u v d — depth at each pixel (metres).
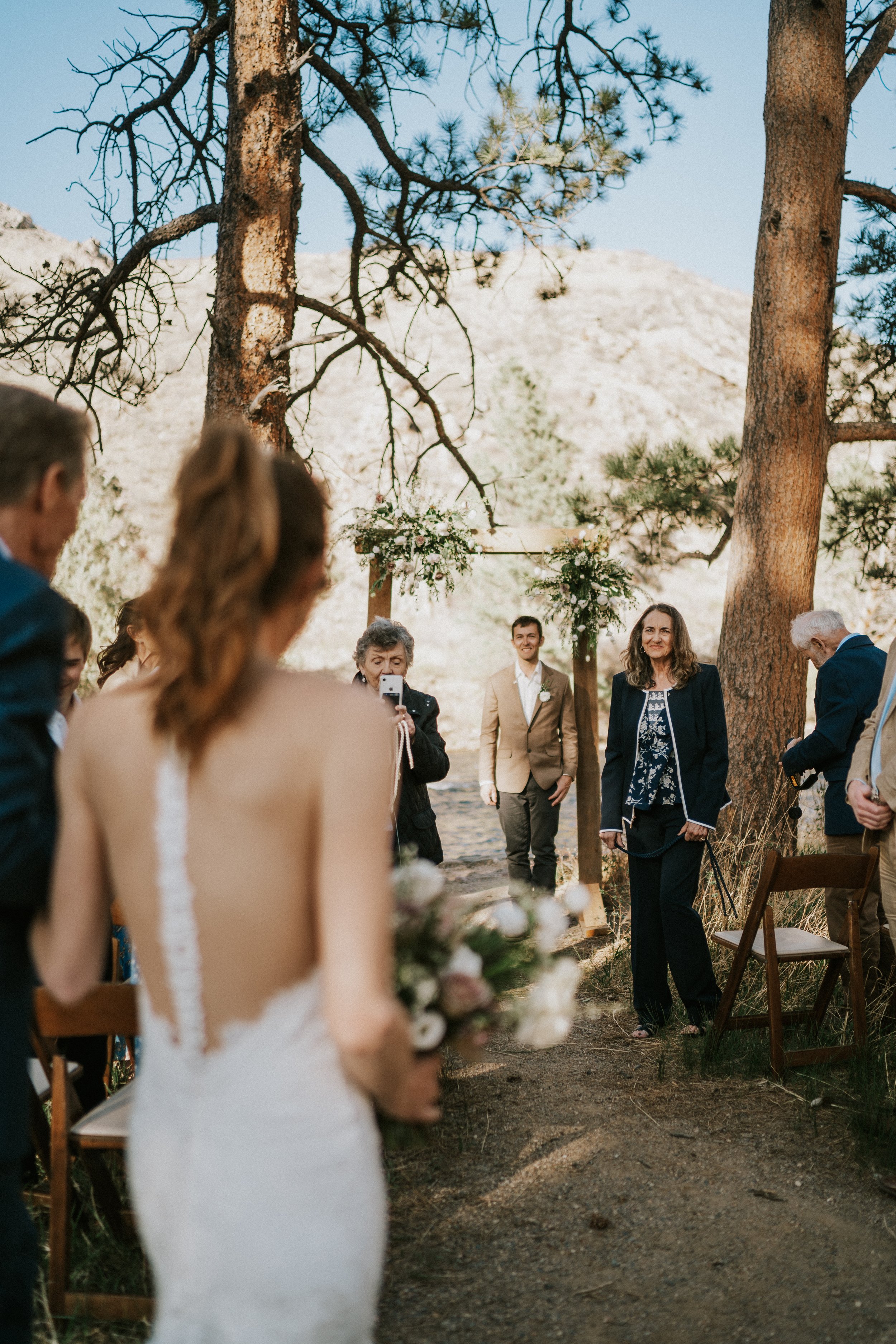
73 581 15.92
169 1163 1.24
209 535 1.24
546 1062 4.34
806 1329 2.48
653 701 4.70
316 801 1.21
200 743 1.22
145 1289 2.49
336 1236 1.21
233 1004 1.22
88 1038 3.28
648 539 8.63
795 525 6.43
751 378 6.61
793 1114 3.71
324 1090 1.23
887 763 3.47
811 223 6.40
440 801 13.25
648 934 4.74
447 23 7.12
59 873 1.33
